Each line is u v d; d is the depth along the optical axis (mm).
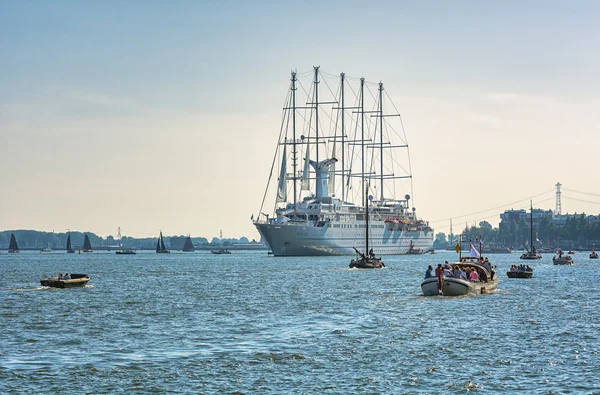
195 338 70500
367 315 86938
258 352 62906
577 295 113188
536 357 60594
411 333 72438
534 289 126062
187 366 57656
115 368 57000
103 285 141750
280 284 141000
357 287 130625
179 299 109750
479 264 124688
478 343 66875
